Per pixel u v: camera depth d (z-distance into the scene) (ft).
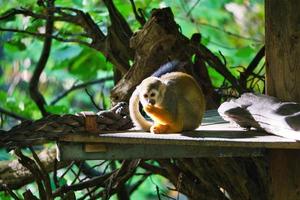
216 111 24.49
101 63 36.17
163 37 23.72
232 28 45.32
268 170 22.61
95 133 18.47
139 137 18.30
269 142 18.51
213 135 19.35
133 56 26.11
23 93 47.26
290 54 21.38
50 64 42.91
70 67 37.14
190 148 19.27
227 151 19.57
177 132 19.56
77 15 26.81
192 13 42.70
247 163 23.97
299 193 21.45
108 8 26.45
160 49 23.81
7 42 33.12
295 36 21.36
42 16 27.27
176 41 24.03
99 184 25.70
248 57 35.40
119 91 23.90
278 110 19.44
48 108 32.32
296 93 21.38
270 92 21.65
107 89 46.09
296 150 21.45
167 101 19.24
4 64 48.11
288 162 21.54
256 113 19.88
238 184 23.72
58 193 24.58
